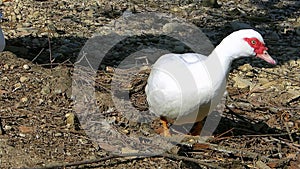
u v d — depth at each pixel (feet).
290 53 48.78
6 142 29.37
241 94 39.32
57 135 30.63
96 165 28.30
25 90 35.24
